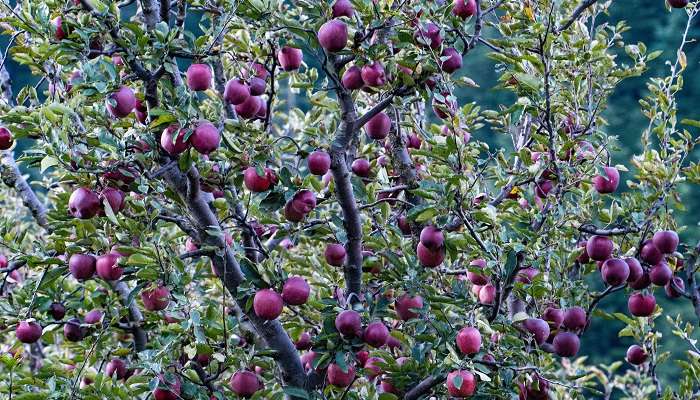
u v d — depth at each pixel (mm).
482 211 4562
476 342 4258
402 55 4516
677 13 18156
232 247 4727
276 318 4742
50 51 4176
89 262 4418
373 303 4652
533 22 5223
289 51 4910
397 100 4590
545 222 4891
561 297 4863
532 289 4566
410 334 4949
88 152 4340
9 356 4613
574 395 5238
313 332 5781
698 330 16531
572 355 4984
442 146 4426
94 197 4230
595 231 4922
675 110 5359
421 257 4527
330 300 4609
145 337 5359
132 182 4375
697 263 5406
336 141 4613
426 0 4668
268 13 4379
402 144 5219
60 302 5086
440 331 4402
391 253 4855
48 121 4250
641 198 5164
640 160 5418
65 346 5645
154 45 4207
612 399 16234
